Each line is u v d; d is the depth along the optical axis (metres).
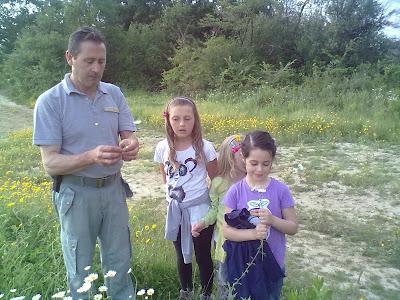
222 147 3.29
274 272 2.72
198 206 3.34
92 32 2.76
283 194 2.85
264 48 26.36
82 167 2.70
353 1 24.75
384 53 24.67
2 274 3.23
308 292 2.36
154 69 30.58
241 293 2.70
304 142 10.99
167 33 32.12
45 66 26.38
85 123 2.85
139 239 4.57
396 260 4.75
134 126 3.18
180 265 3.48
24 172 8.80
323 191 7.28
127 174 8.62
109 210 3.00
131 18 36.31
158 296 3.60
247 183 2.90
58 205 2.94
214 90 22.70
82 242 2.92
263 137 2.79
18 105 23.86
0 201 5.25
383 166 8.58
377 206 6.58
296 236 5.50
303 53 25.17
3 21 34.03
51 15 28.50
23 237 4.09
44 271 3.45
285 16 26.42
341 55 24.23
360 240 5.36
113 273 2.70
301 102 15.91
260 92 17.50
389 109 14.26
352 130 11.69
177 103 3.28
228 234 2.77
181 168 3.36
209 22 28.39
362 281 4.34
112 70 30.20
